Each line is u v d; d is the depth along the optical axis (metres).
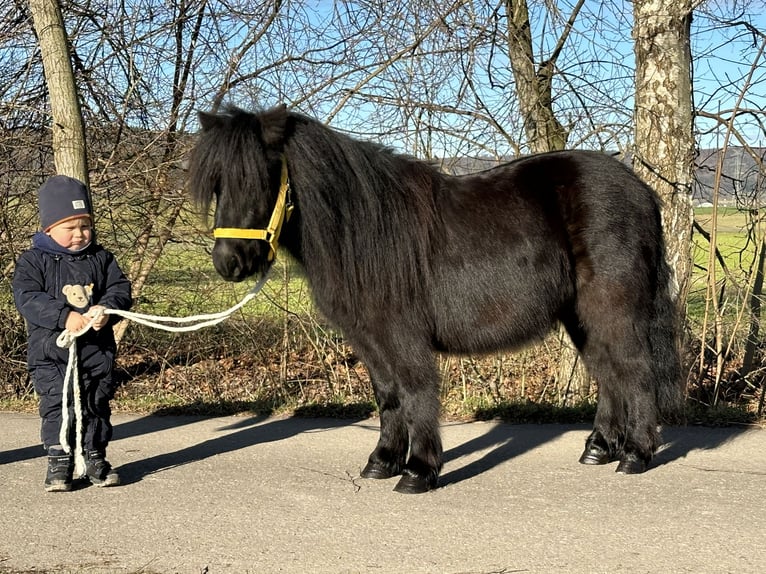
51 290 4.27
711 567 3.21
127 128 7.26
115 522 3.86
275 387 7.01
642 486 4.38
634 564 3.25
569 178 4.77
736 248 7.00
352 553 3.42
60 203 4.22
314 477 4.62
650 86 6.25
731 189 6.55
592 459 4.86
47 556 3.44
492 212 4.58
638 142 6.37
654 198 4.95
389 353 4.32
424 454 4.32
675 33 6.16
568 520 3.81
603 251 4.64
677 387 4.93
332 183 4.18
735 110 6.04
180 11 7.56
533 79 7.04
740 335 6.61
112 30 7.36
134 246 7.34
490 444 5.42
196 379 7.38
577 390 6.52
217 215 3.91
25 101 7.27
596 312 4.69
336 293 4.26
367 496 4.24
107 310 4.12
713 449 5.21
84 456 4.40
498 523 3.78
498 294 4.52
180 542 3.58
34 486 4.48
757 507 3.97
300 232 4.22
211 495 4.29
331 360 7.33
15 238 7.12
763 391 6.18
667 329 4.91
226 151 3.85
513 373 7.00
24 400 7.08
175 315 7.69
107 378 4.43
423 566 3.27
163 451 5.32
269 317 7.51
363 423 6.18
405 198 4.42
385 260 4.25
